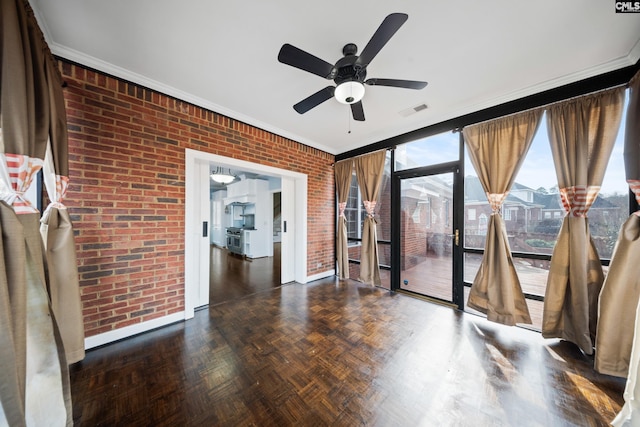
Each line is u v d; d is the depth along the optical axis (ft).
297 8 4.69
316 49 5.84
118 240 6.73
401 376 5.33
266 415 4.31
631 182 5.61
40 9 4.65
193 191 8.23
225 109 8.98
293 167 11.92
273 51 5.96
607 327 5.29
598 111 6.23
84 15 4.83
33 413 3.53
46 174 4.99
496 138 7.89
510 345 6.57
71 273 4.99
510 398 4.69
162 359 5.90
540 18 4.84
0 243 2.90
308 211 12.79
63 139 5.17
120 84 6.78
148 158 7.28
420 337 7.01
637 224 5.21
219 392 4.84
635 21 4.84
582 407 4.46
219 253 22.41
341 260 13.24
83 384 5.00
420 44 5.60
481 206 8.75
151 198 7.32
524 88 7.42
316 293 10.99
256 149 10.23
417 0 4.50
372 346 6.53
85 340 6.20
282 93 7.96
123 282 6.82
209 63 6.45
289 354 6.15
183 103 8.04
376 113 9.23
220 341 6.76
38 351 3.60
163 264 7.57
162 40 5.59
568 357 6.01
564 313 6.57
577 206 6.33
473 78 6.95
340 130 11.07
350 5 4.63
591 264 6.30
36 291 3.61
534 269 7.54
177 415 4.28
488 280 7.81
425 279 10.46
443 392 4.85
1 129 3.30
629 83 5.80
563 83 6.86
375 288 11.77
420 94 7.82
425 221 10.46
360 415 4.31
